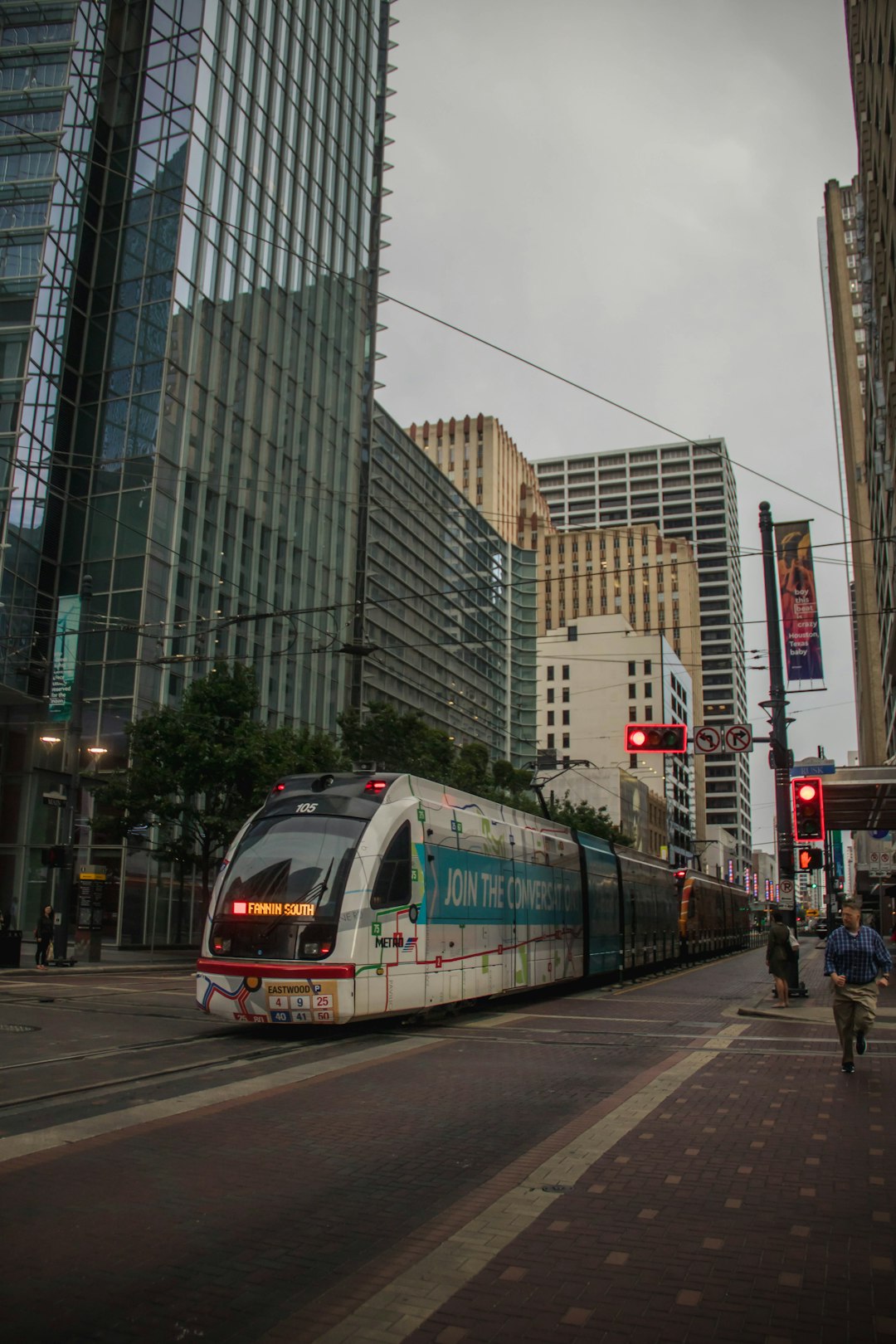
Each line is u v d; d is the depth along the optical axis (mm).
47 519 40938
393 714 39812
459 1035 14344
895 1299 4695
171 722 34656
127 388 42344
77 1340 4234
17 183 42031
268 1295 4707
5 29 43531
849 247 109438
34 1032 13492
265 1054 12117
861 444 98312
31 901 39188
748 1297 4711
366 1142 7648
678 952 36594
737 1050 12953
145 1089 9672
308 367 53875
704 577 197125
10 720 40469
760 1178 6699
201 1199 6145
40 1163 6895
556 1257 5207
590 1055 12445
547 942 20625
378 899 13906
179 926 41031
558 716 124000
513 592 98188
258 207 49500
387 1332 4324
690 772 136750
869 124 50625
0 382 39750
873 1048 13305
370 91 63531
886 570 59375
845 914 11477
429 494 78375
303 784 15117
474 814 17688
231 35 47438
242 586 46469
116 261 44031
